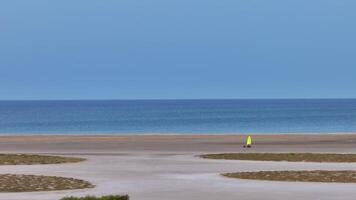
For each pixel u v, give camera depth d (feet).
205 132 466.70
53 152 223.51
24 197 111.86
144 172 153.89
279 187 125.59
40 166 169.48
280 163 178.09
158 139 311.88
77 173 151.84
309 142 286.46
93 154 212.43
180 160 187.21
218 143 277.03
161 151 226.79
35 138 325.42
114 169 161.27
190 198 111.04
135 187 125.70
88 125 636.89
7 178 140.15
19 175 146.72
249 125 607.37
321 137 330.13
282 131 481.05
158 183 132.16
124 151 226.99
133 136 343.46
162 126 598.34
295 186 127.24
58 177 142.61
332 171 155.12
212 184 130.21
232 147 249.96
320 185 128.77
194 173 151.43
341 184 130.41
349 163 178.50
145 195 114.52
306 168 163.84
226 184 130.21
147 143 277.44
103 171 156.46
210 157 197.57
